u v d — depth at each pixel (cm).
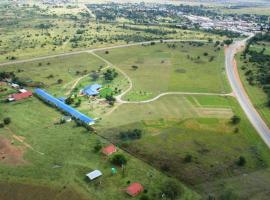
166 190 10938
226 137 14662
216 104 18138
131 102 18062
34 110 16762
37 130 14800
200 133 14912
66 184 11338
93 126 15250
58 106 17100
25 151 13150
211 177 11875
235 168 12431
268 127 15775
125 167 12244
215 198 10769
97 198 10719
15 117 15962
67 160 12606
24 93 18325
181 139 14338
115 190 11075
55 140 14000
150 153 13212
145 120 15950
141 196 10756
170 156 13050
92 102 17988
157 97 18850
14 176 11694
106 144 13725
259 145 14100
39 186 11250
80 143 13788
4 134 14400
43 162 12481
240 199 10775
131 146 13675
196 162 12700
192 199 10725
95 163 12456
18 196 10844
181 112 16950
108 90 19675
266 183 11606
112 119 15975
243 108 17775
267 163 12812
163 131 14962
